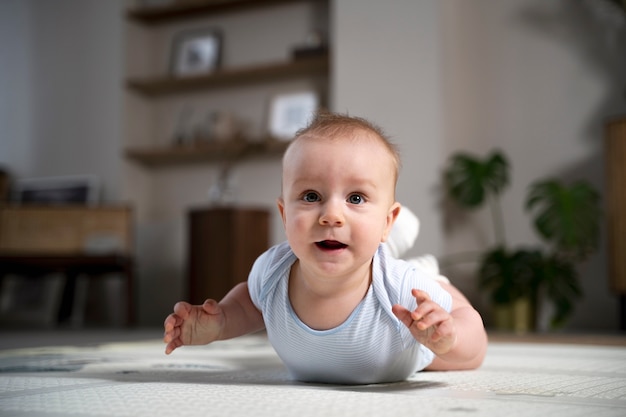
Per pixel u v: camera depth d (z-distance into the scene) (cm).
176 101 482
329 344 96
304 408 70
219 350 186
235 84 463
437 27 385
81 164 481
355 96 397
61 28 498
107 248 417
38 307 453
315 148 88
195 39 470
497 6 406
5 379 104
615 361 149
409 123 386
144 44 489
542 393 88
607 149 331
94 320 462
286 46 449
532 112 396
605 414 68
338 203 86
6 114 508
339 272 87
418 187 381
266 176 449
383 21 395
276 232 444
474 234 398
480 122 406
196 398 78
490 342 238
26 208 420
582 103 387
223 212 379
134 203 473
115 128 472
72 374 115
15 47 511
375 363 98
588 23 388
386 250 99
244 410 69
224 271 377
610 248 329
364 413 67
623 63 380
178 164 477
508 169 397
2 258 400
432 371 122
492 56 405
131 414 67
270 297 99
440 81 383
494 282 365
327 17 439
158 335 304
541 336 287
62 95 493
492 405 74
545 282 341
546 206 385
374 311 95
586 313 373
